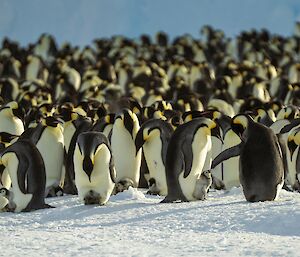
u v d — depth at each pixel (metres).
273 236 20.23
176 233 20.97
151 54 105.62
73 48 120.25
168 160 28.33
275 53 103.62
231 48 115.31
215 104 50.94
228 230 21.75
